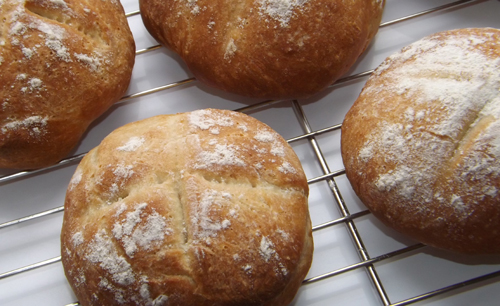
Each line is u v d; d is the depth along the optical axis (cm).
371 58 32
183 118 27
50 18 28
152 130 27
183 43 30
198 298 24
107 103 29
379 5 30
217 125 27
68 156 30
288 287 25
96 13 29
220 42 29
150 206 24
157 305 24
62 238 26
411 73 27
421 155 25
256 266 24
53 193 30
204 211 24
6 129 27
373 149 26
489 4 33
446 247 26
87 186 26
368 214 29
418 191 25
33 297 28
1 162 28
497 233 25
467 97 25
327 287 28
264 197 25
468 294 28
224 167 25
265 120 31
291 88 29
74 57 28
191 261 24
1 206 30
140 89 32
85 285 25
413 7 33
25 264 29
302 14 28
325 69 29
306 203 27
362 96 28
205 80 30
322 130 30
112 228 24
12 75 27
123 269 24
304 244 26
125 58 29
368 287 28
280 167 26
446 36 28
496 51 26
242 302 24
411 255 29
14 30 27
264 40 28
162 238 24
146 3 30
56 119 28
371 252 29
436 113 25
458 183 25
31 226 29
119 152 26
